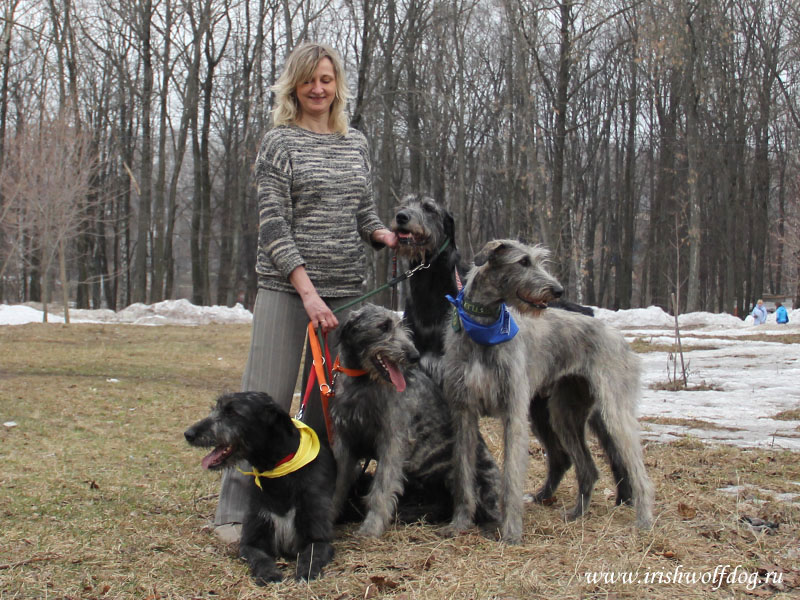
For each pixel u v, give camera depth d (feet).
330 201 16.03
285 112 16.17
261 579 12.45
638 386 17.10
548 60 109.81
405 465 16.07
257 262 16.52
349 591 11.98
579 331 16.55
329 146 16.22
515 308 15.35
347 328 15.12
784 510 16.35
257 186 16.06
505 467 14.90
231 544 14.39
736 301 141.69
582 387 17.20
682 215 132.36
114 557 13.44
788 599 11.72
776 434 26.32
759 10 131.03
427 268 18.01
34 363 43.98
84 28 110.11
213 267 212.64
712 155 129.80
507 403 15.06
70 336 62.64
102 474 19.21
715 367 50.42
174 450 22.43
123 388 35.37
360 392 15.08
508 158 114.93
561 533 15.16
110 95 125.18
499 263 15.16
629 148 145.07
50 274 130.11
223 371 43.91
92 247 132.26
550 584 12.25
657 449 23.45
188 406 30.76
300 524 13.64
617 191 154.81
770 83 133.80
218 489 18.12
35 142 77.77
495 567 12.97
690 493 17.94
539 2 85.56
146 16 103.60
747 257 145.69
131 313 89.10
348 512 16.37
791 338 72.33
